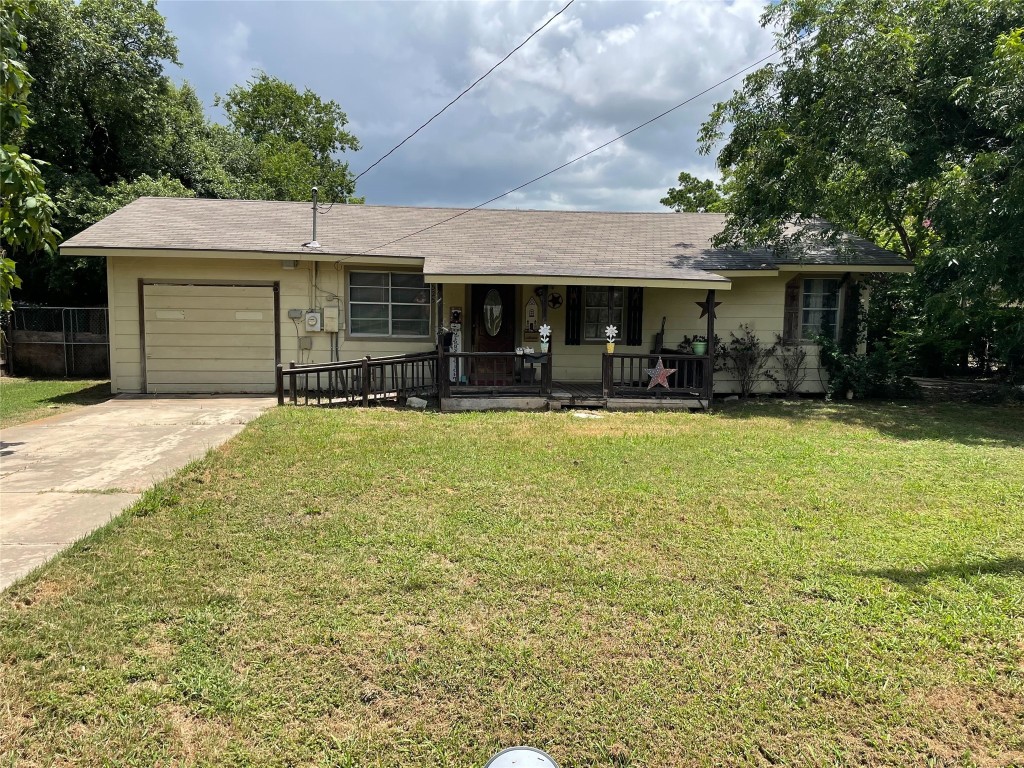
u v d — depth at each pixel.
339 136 39.62
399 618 3.41
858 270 11.99
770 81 11.96
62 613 3.37
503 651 3.10
